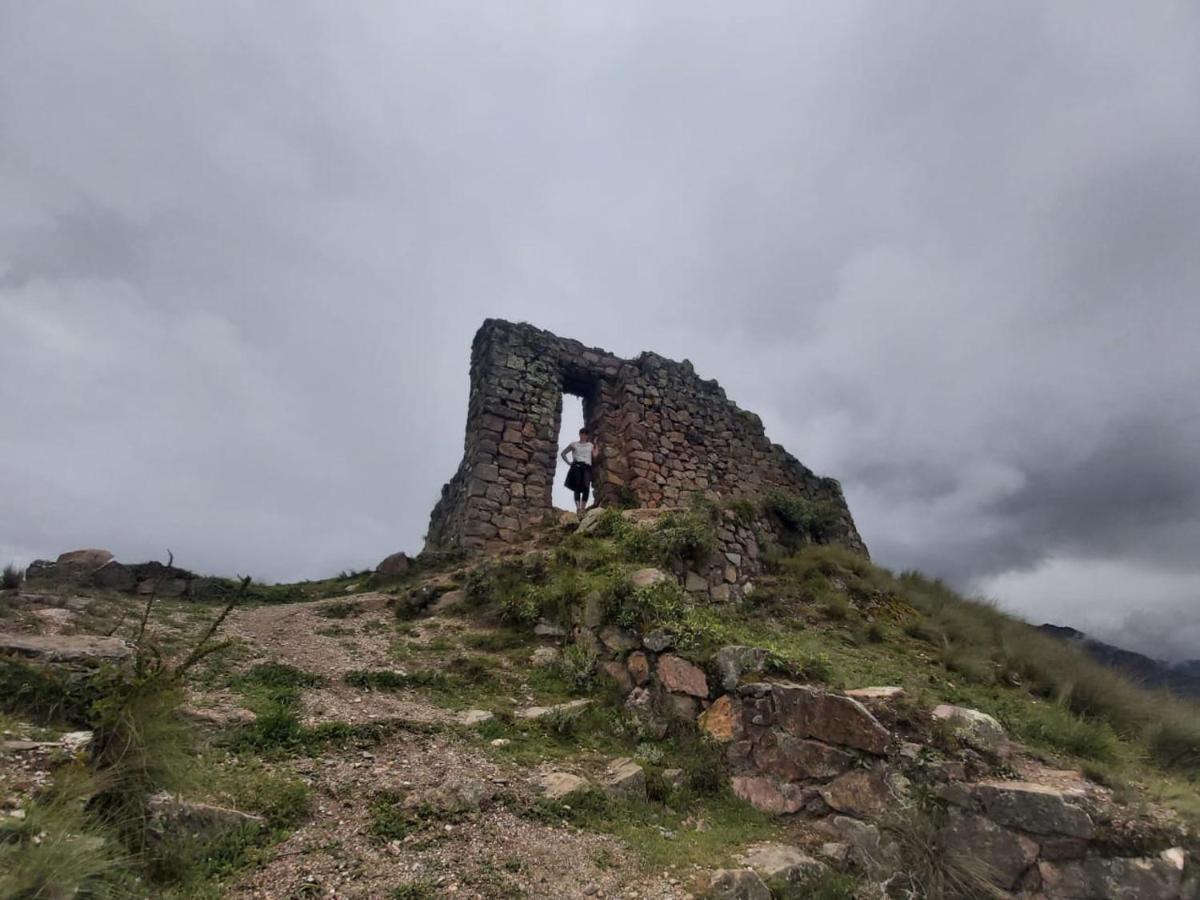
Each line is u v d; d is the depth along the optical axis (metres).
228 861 3.33
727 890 3.89
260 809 3.78
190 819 3.42
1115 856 4.49
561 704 6.28
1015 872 4.55
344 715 5.32
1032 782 5.11
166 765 3.54
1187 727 6.67
